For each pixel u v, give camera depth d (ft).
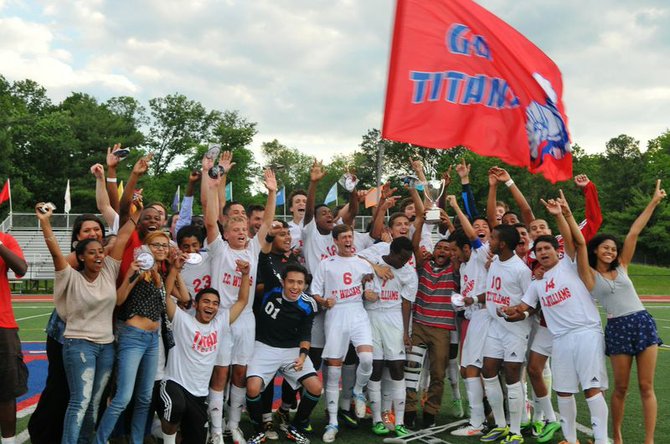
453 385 27.17
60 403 19.71
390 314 24.63
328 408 23.59
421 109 23.21
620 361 20.90
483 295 24.13
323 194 285.23
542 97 23.86
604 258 20.67
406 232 26.53
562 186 148.97
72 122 180.86
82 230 20.25
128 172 183.11
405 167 213.05
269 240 23.68
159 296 19.66
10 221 112.47
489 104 23.59
